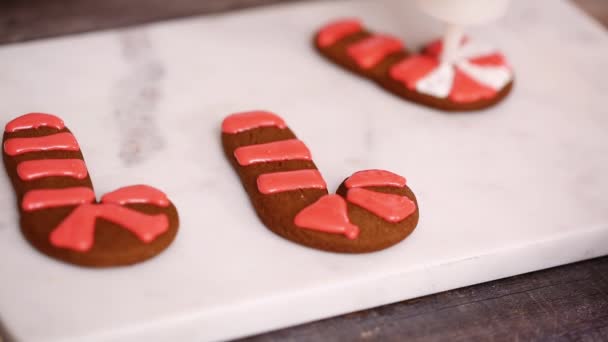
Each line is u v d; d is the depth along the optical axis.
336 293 0.49
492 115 0.58
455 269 0.50
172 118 0.56
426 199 0.53
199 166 0.53
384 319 0.50
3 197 0.51
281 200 0.51
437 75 0.58
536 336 0.50
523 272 0.52
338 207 0.50
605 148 0.57
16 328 0.47
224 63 0.60
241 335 0.49
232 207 0.52
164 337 0.48
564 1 0.68
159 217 0.49
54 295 0.48
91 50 0.60
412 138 0.56
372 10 0.65
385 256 0.50
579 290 0.52
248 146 0.53
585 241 0.52
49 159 0.51
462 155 0.55
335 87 0.59
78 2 0.66
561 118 0.58
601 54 0.63
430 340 0.49
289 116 0.57
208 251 0.50
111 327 0.47
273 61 0.60
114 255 0.48
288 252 0.50
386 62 0.59
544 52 0.63
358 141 0.55
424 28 0.64
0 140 0.53
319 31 0.61
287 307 0.49
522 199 0.53
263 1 0.68
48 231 0.48
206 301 0.48
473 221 0.52
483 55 0.60
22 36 0.62
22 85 0.57
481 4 0.56
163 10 0.66
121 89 0.57
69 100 0.56
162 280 0.48
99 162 0.53
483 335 0.50
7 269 0.48
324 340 0.49
